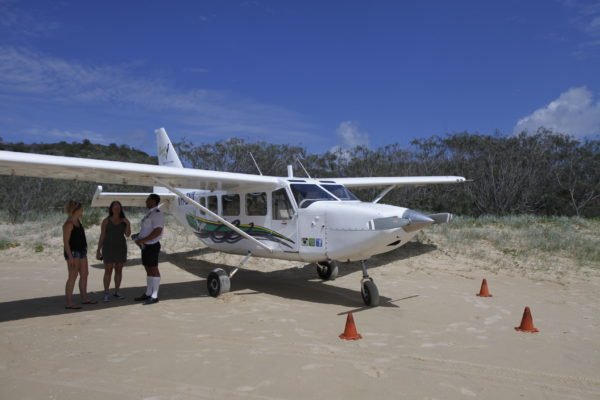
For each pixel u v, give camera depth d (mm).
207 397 3164
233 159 20906
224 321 5383
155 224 6480
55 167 5781
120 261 6609
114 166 6098
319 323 5301
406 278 8250
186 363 3854
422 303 6387
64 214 15047
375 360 3977
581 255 9250
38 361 3943
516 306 6215
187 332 4883
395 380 3504
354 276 8523
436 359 4027
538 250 9758
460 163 18875
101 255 6723
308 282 8055
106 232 6535
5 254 10562
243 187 7742
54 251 10672
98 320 5438
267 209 7355
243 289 7477
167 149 11359
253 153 20938
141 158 26078
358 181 9117
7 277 8422
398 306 6219
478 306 6207
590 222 12883
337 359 3984
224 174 6949
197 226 9109
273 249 7242
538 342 4594
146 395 3191
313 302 6512
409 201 17672
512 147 18594
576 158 18016
